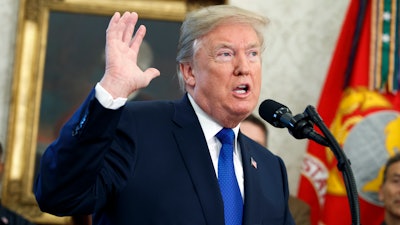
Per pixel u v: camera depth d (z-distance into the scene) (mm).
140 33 2410
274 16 6168
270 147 6090
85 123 2258
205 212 2523
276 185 2875
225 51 2641
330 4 6207
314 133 2482
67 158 2262
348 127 5688
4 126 5812
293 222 2871
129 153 2568
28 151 5734
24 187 5703
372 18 5742
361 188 5656
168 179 2551
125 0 5941
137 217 2498
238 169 2766
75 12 5902
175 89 5934
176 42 5965
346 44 5855
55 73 5848
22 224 5137
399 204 5254
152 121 2684
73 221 4695
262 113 2645
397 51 5719
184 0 5977
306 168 5797
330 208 5660
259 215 2668
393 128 5684
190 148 2641
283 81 6121
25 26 5805
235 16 2660
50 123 5801
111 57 2326
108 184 2490
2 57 5855
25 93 5758
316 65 6156
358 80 5738
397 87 5719
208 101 2682
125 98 2301
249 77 2627
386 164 5395
